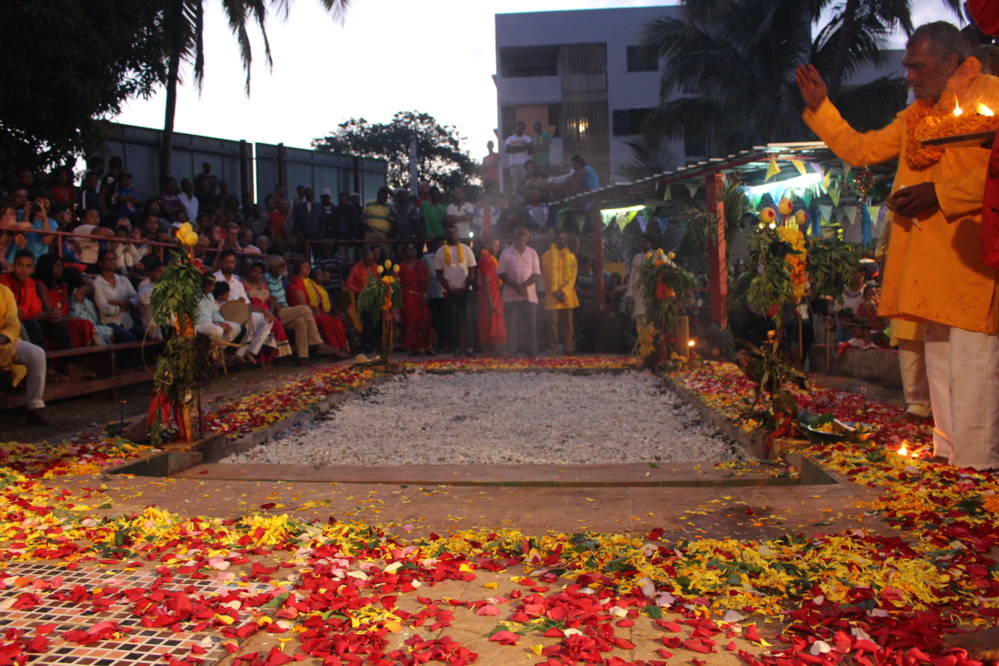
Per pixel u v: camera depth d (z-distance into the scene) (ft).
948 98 14.88
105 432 22.94
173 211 47.39
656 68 101.09
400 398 34.71
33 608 9.53
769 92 75.41
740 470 18.84
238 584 10.25
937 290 14.98
